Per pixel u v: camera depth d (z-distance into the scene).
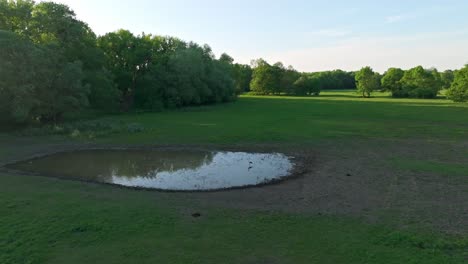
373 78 110.44
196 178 18.70
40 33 41.81
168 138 30.42
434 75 104.12
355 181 17.47
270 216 12.50
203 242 10.27
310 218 12.31
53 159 23.11
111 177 18.84
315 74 190.88
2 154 24.06
